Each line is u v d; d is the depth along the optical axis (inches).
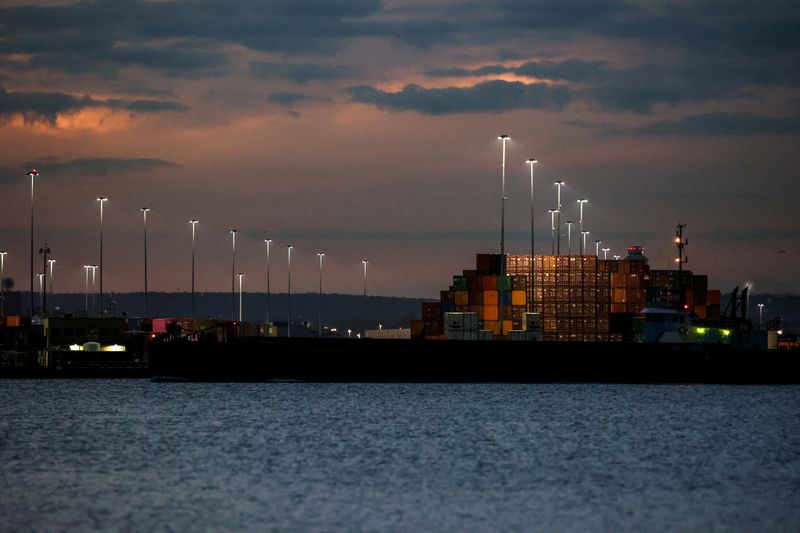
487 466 4571.9
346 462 4653.1
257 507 3747.5
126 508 3732.8
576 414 6574.8
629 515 3678.6
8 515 3631.9
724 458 4891.7
